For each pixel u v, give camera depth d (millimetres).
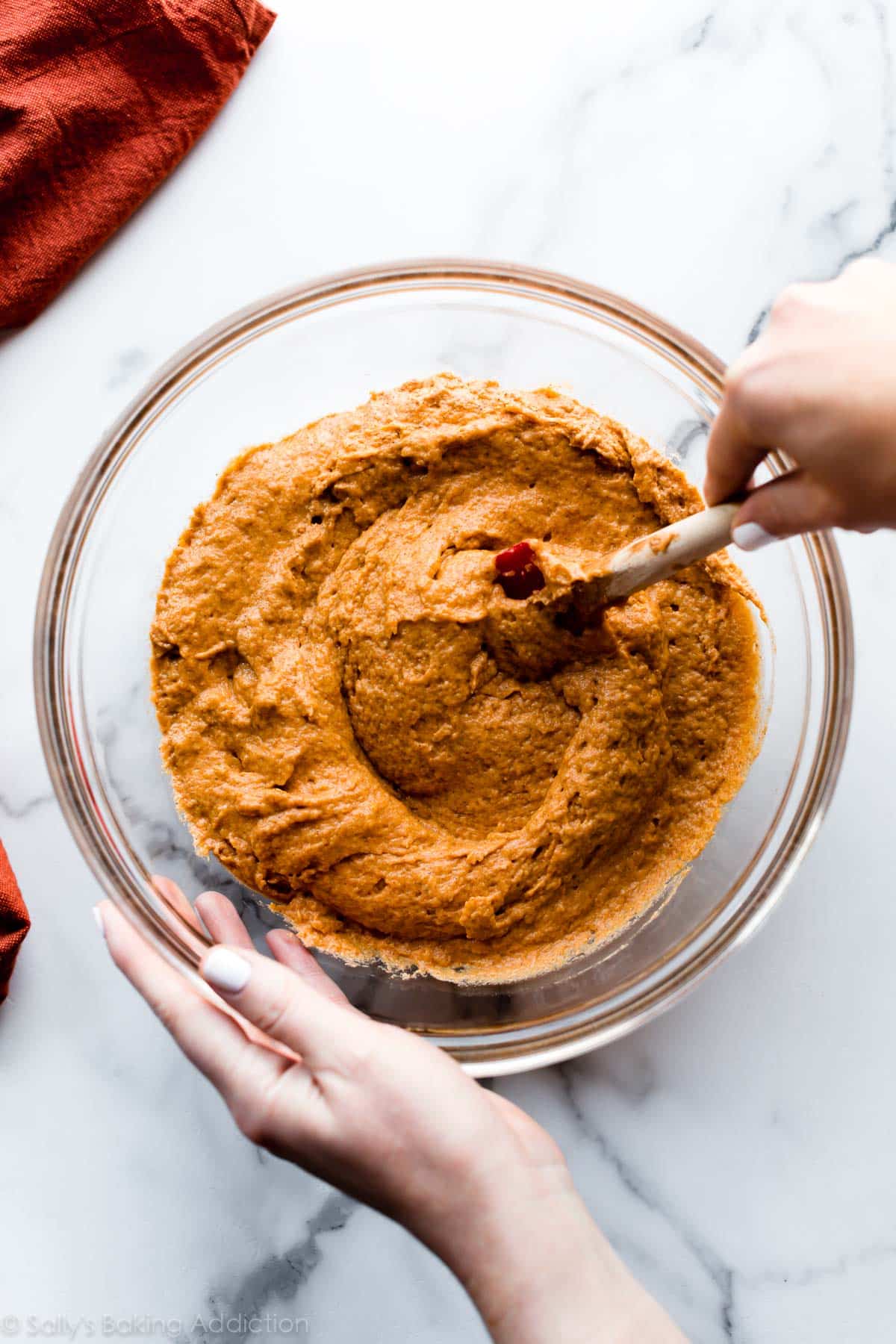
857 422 420
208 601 535
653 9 591
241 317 552
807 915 575
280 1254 559
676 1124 566
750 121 590
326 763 531
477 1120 458
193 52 571
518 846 525
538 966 536
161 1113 564
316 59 590
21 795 573
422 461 533
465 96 590
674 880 547
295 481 539
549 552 520
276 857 529
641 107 590
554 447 536
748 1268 561
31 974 566
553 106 590
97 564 565
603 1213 562
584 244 588
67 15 559
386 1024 530
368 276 555
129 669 567
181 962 542
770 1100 568
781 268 587
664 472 538
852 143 589
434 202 588
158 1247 559
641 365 573
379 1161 457
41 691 537
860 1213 563
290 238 586
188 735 536
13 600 577
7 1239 557
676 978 538
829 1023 571
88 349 583
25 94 560
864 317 426
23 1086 563
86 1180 560
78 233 572
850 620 542
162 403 555
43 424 581
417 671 527
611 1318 451
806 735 557
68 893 571
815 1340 558
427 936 532
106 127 571
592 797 521
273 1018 473
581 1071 568
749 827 554
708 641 543
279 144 588
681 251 588
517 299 571
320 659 536
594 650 523
